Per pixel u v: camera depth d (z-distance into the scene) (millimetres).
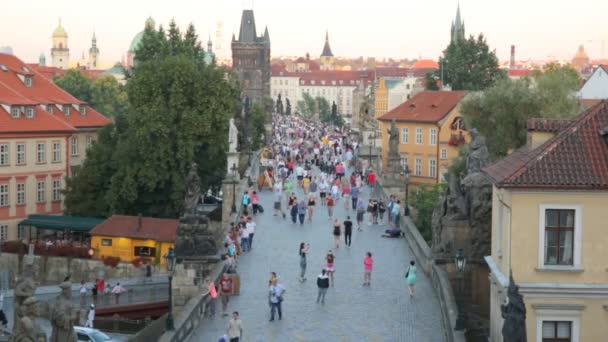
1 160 106562
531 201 39688
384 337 44219
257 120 162375
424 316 48250
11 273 92812
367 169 112438
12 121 109625
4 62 131875
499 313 42188
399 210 74438
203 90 97312
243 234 66125
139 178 94938
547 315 39969
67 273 90438
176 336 41812
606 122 42156
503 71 194625
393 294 53281
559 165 40250
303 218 78688
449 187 56938
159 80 96562
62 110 128375
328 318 47875
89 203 101375
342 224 79188
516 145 89188
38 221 99312
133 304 78938
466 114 93438
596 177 39656
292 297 52656
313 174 115562
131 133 97438
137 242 88438
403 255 65125
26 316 26859
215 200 107250
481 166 56781
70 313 29641
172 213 97500
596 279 39844
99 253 89812
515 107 89312
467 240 55000
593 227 39719
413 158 150000
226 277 49469
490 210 54750
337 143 148375
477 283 53500
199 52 136500
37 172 112000
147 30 135625
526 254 39906
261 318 48000
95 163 102000
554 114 87812
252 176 109438
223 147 98875
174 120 96375
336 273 59000
